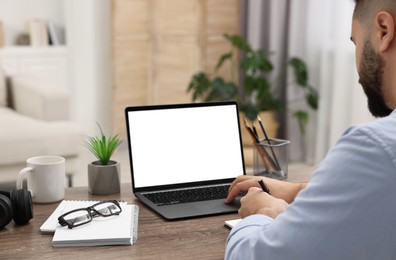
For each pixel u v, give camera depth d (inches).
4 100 167.5
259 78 187.8
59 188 68.4
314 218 39.1
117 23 190.1
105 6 198.4
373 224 37.4
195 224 62.0
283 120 204.7
